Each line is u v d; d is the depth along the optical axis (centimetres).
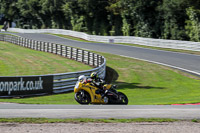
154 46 9462
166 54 7669
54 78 3975
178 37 11675
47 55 8081
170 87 4300
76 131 1512
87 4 16775
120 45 10212
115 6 15062
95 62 6253
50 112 1953
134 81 4838
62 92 4091
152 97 3550
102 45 10319
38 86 3806
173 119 1817
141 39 10088
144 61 6806
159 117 1873
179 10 11631
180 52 7919
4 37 12169
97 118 1812
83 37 13388
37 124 1652
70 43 11281
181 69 5725
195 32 10850
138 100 3312
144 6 13312
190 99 3219
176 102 2919
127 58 7319
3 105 2330
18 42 10856
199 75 5172
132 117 1858
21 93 3650
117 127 1608
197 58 6844
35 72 5466
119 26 16225
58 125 1634
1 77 3491
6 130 1520
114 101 2686
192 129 1594
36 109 2067
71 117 1825
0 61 6894
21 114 1880
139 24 13850
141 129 1574
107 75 5544
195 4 10819
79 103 2909
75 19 19388
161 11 12688
